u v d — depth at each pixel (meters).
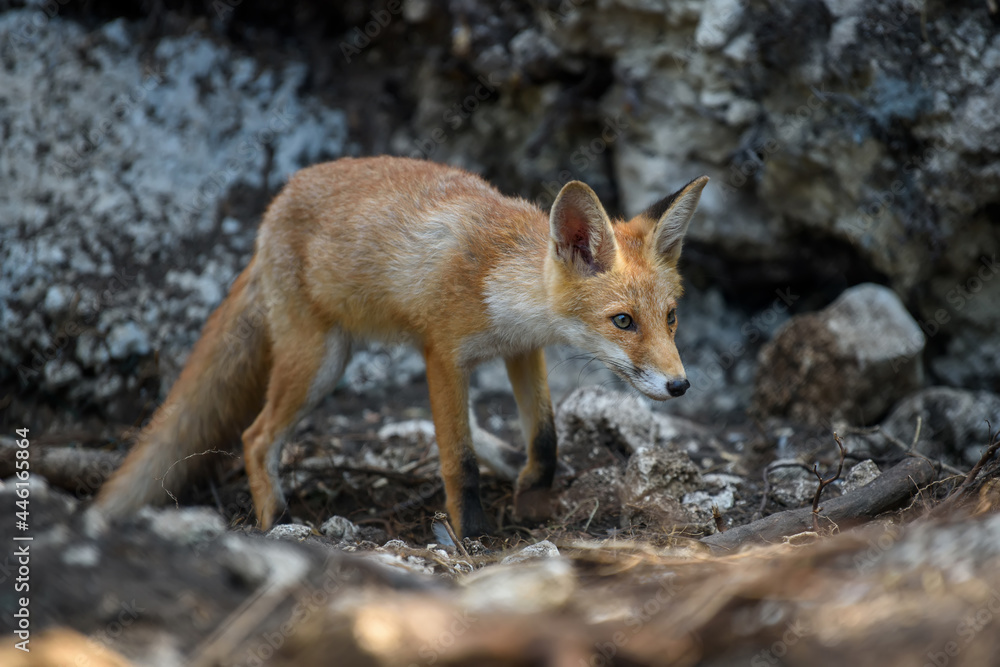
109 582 4.75
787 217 12.69
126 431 11.41
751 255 13.28
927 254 11.53
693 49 12.17
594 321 8.03
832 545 5.21
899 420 10.49
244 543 5.18
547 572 5.11
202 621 4.59
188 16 15.09
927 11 10.66
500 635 4.36
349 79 15.30
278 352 9.20
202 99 14.38
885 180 11.33
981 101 10.51
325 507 9.41
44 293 12.48
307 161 14.35
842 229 12.08
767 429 11.16
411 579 5.20
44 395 12.30
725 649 4.41
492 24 13.18
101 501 8.40
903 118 10.85
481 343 8.45
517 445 11.15
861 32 10.93
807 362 11.14
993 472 6.83
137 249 13.01
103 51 14.59
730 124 12.26
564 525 8.41
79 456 9.99
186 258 13.04
